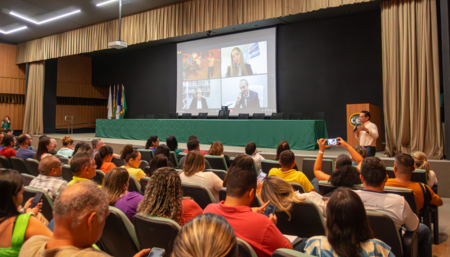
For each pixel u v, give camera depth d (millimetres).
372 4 8727
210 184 2742
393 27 6152
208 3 8188
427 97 5750
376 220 1718
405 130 5977
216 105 11312
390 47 6180
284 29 10445
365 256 1201
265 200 2014
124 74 14695
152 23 9195
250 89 10648
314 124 6594
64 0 9062
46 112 13727
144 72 13969
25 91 13742
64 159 4422
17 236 1245
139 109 14133
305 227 2008
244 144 7461
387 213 1847
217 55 11320
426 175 3172
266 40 10375
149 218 1603
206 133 8078
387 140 6141
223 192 2332
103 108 16672
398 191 2215
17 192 1315
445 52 5188
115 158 4875
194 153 2811
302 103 10156
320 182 2438
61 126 15109
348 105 6453
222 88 11195
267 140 7137
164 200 1691
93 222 994
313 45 9984
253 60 10609
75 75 15398
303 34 10141
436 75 5656
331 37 9703
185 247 707
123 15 9797
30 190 2209
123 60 14703
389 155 6094
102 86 16422
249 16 7574
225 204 1552
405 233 1945
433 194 2508
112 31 10172
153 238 1631
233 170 1566
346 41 9484
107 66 15320
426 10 5777
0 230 1253
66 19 10422
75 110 15625
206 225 741
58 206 975
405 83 5977
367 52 9180
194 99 11820
